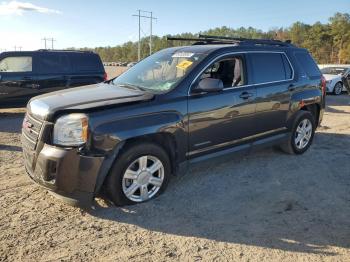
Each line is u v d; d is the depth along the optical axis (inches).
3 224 163.8
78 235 156.3
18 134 342.6
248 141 227.9
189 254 144.1
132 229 161.6
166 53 230.2
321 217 174.7
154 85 200.8
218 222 169.0
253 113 225.6
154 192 188.2
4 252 143.2
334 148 289.9
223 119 208.4
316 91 275.0
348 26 3757.4
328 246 150.7
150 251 145.8
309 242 153.5
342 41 3747.5
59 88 485.1
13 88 457.4
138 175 179.6
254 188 207.2
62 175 161.0
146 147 178.5
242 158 256.7
